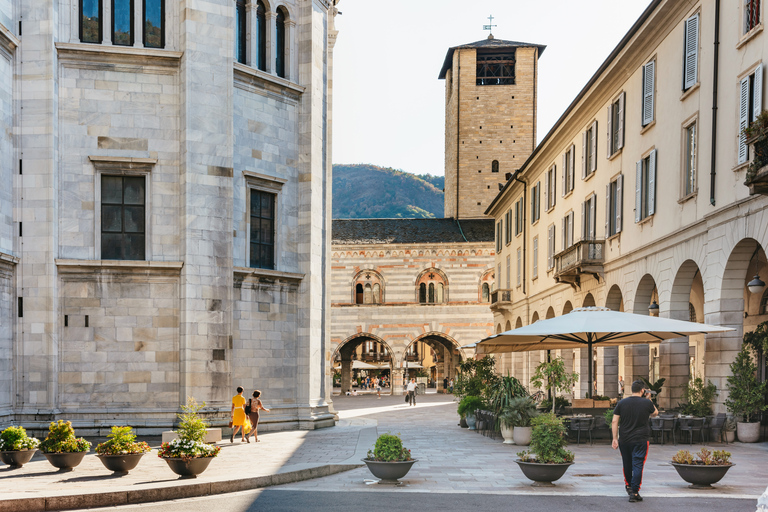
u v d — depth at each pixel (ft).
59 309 77.71
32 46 78.18
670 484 48.29
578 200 124.57
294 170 94.32
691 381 77.25
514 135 267.59
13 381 75.61
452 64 280.51
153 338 79.51
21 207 77.20
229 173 83.05
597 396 81.56
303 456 62.44
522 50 269.64
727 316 72.64
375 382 300.40
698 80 79.00
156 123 81.66
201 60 82.07
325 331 111.86
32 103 77.87
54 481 48.03
